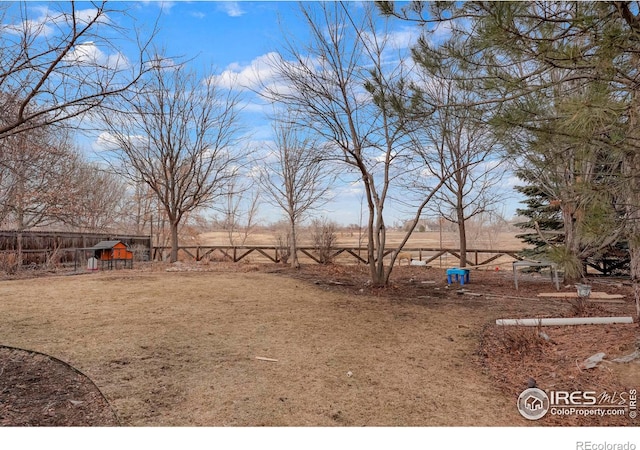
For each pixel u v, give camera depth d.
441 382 3.32
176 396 2.96
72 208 10.91
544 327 4.92
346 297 7.39
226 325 5.15
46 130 3.89
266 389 3.12
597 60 2.41
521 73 3.26
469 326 5.18
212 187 15.41
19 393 2.96
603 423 2.61
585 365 3.46
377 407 2.84
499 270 11.91
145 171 14.59
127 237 15.16
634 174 2.56
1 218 8.73
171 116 13.84
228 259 15.31
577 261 2.72
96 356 3.79
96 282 8.98
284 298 7.23
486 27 2.67
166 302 6.69
